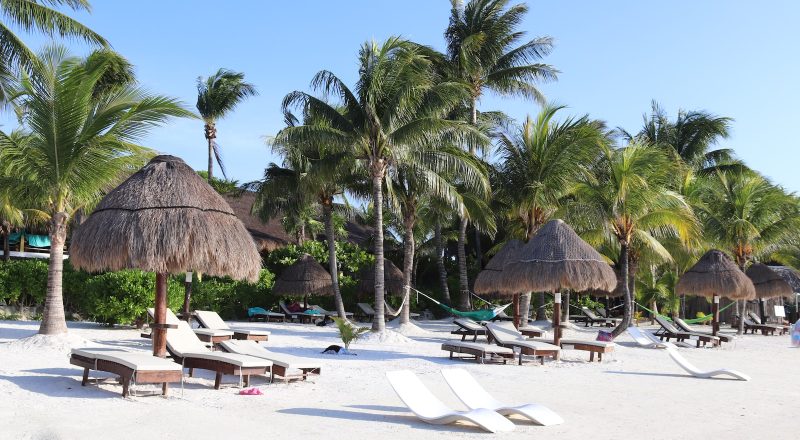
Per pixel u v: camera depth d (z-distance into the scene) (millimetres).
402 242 38812
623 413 9750
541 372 14414
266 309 29562
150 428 7629
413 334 23781
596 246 26094
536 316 34438
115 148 14766
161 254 10414
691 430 8664
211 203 11281
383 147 20984
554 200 25828
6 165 14344
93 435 7199
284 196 27078
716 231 29891
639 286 35625
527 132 26078
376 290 21016
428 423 8523
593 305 38469
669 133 42188
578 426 8648
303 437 7543
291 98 21000
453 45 33438
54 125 13961
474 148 23672
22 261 23203
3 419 7730
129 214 10641
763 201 29609
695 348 22797
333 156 22453
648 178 21797
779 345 25188
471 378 9602
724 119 41375
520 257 17328
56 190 14680
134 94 14492
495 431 8062
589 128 24297
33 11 19359
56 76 13883
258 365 10445
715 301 24859
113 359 9336
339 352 16453
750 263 33062
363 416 8867
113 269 10797
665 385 13000
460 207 23203
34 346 13930
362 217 38562
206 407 8977
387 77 20578
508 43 33500
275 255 31609
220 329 16828
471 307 32469
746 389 12750
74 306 23719
